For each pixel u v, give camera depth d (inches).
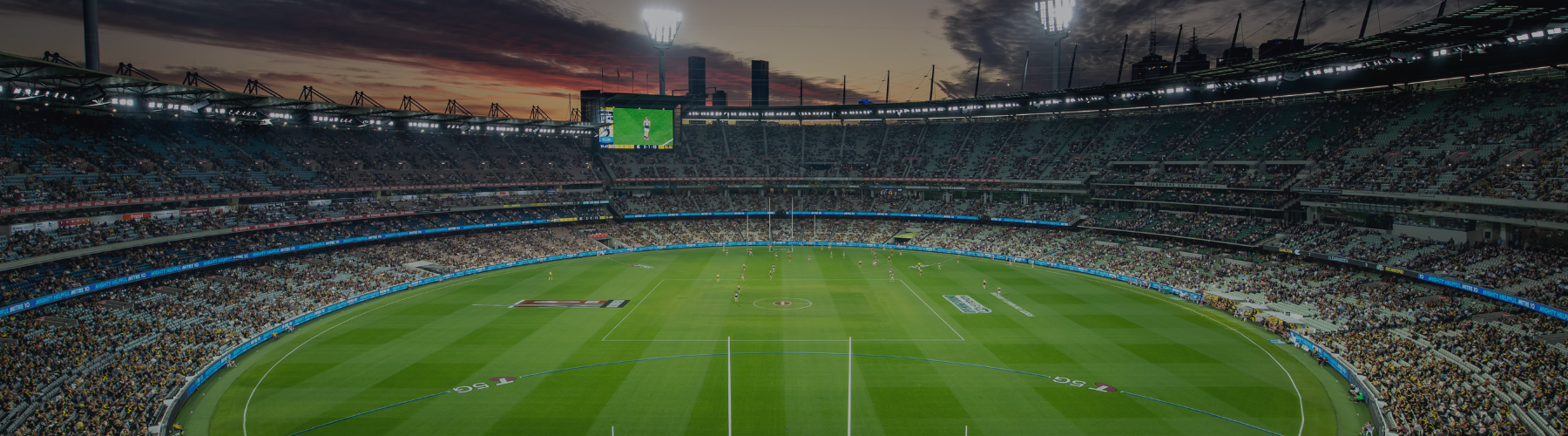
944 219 4783.5
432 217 3946.9
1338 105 3503.9
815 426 1487.5
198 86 2527.1
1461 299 2242.9
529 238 4190.5
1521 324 1968.5
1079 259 3646.7
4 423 1437.0
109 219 2623.0
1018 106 4443.9
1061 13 3860.7
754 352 2044.8
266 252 2957.7
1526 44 2394.2
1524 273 2146.9
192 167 3056.1
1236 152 3602.4
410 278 3154.5
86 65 2504.9
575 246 4244.6
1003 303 2748.5
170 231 2691.9
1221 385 1749.5
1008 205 4566.9
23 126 2704.2
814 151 5408.5
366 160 3853.3
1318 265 2834.6
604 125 4702.3
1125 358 1980.8
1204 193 3577.8
